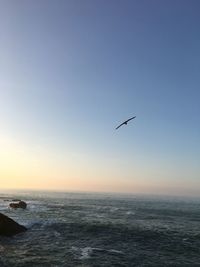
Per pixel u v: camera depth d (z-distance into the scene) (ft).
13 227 117.70
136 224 148.36
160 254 94.84
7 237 109.91
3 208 212.64
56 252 91.76
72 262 82.33
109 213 199.21
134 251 96.89
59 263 80.89
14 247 96.02
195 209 263.29
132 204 305.12
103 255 90.53
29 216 166.40
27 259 83.25
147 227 139.85
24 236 112.78
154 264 84.28
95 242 106.52
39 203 279.90
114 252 94.48
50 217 164.14
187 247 104.94
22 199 343.26
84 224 138.00
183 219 180.55
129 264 83.25
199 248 104.22
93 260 84.99
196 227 149.07
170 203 353.72
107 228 130.72
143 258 89.56
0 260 81.25
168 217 188.03
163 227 143.33
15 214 175.32
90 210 217.56
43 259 83.87
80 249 96.27
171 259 89.71
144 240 112.88
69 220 152.56
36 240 106.93
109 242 107.45
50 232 120.78
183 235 124.67
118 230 127.65
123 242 108.47
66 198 399.03
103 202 326.24
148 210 234.17
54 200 341.82
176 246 105.81
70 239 110.11
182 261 88.12
